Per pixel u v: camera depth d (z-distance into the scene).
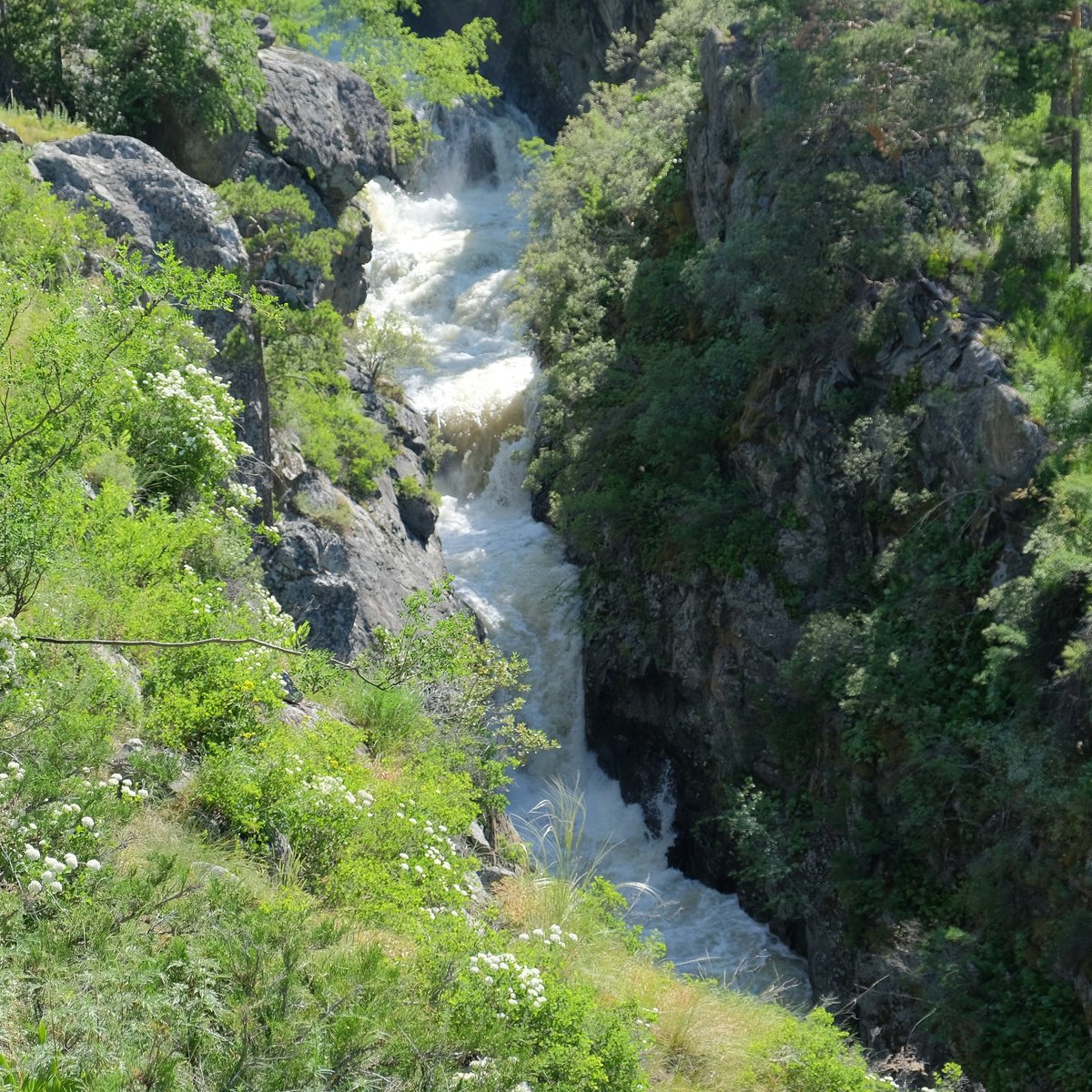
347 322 31.56
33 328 11.25
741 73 27.64
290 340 21.00
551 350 33.78
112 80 25.17
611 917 9.98
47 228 15.25
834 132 24.06
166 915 6.24
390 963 6.93
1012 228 23.12
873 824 19.23
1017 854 16.61
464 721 13.10
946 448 20.48
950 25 24.06
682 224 31.89
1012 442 19.08
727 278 24.61
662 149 33.81
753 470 23.97
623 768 26.91
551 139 55.72
